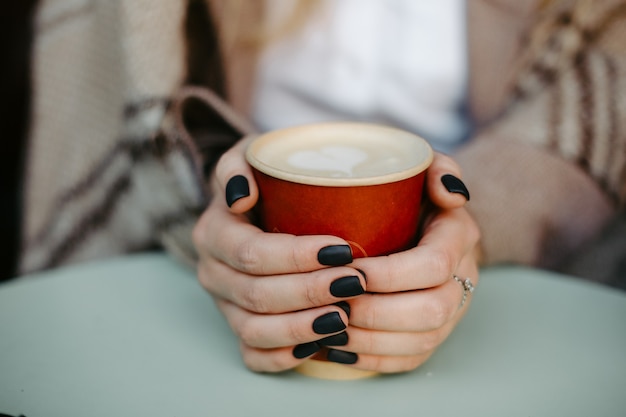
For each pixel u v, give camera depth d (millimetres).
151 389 400
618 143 564
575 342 441
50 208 671
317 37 703
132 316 476
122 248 643
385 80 717
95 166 642
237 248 389
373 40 708
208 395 394
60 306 489
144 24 549
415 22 697
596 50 602
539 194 538
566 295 498
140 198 566
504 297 495
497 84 676
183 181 526
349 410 380
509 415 376
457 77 707
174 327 462
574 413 377
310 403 387
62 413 380
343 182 352
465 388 398
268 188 376
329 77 715
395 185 361
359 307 376
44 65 653
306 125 424
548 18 636
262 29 683
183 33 574
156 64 551
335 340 383
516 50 664
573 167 557
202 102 533
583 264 588
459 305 394
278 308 380
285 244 371
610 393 393
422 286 375
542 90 605
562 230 552
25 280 528
